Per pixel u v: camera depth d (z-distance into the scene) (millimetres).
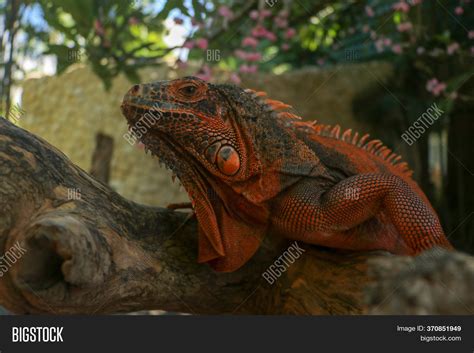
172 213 489
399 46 919
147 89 449
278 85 1225
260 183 461
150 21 784
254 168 459
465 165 937
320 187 478
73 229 372
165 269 454
